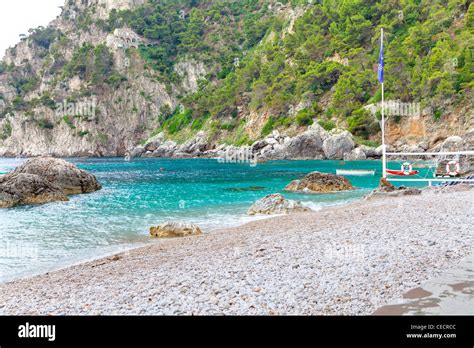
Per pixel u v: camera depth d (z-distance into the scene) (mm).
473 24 94562
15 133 178250
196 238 15836
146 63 190125
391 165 64438
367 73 101500
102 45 188750
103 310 7508
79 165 90312
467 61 85562
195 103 151125
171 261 11477
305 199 28953
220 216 22656
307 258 10305
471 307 6625
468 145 68062
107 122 176625
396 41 96000
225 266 10133
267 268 9578
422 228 13344
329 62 114062
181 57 191750
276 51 139375
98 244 16484
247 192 34125
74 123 174625
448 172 30281
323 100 109875
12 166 93062
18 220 22250
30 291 9523
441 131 82875
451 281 7859
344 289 7660
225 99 138250
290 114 112938
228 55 182250
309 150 94438
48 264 13523
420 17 111062
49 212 24844
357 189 34875
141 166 84000
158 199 30375
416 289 7469
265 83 125000
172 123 155000
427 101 85500
